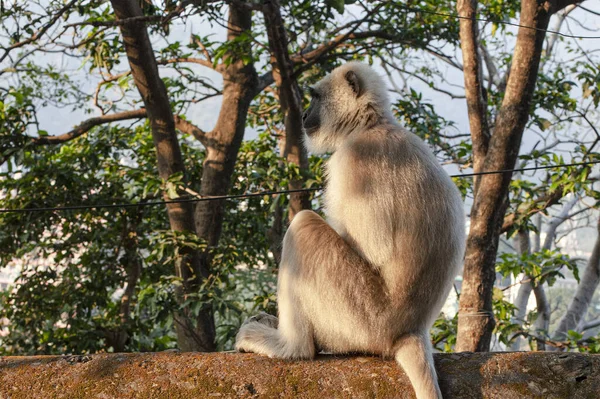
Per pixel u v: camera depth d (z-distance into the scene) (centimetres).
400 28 1376
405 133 493
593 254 1633
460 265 478
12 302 1491
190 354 502
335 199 475
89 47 1320
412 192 457
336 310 468
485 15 1383
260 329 515
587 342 1120
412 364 445
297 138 1268
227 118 1354
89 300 1355
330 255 468
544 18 906
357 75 544
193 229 1238
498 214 972
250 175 1395
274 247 1426
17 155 1219
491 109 1471
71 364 501
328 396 460
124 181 1374
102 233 1341
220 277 1186
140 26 1081
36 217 1269
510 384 454
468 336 966
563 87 1292
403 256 454
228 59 1155
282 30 1155
